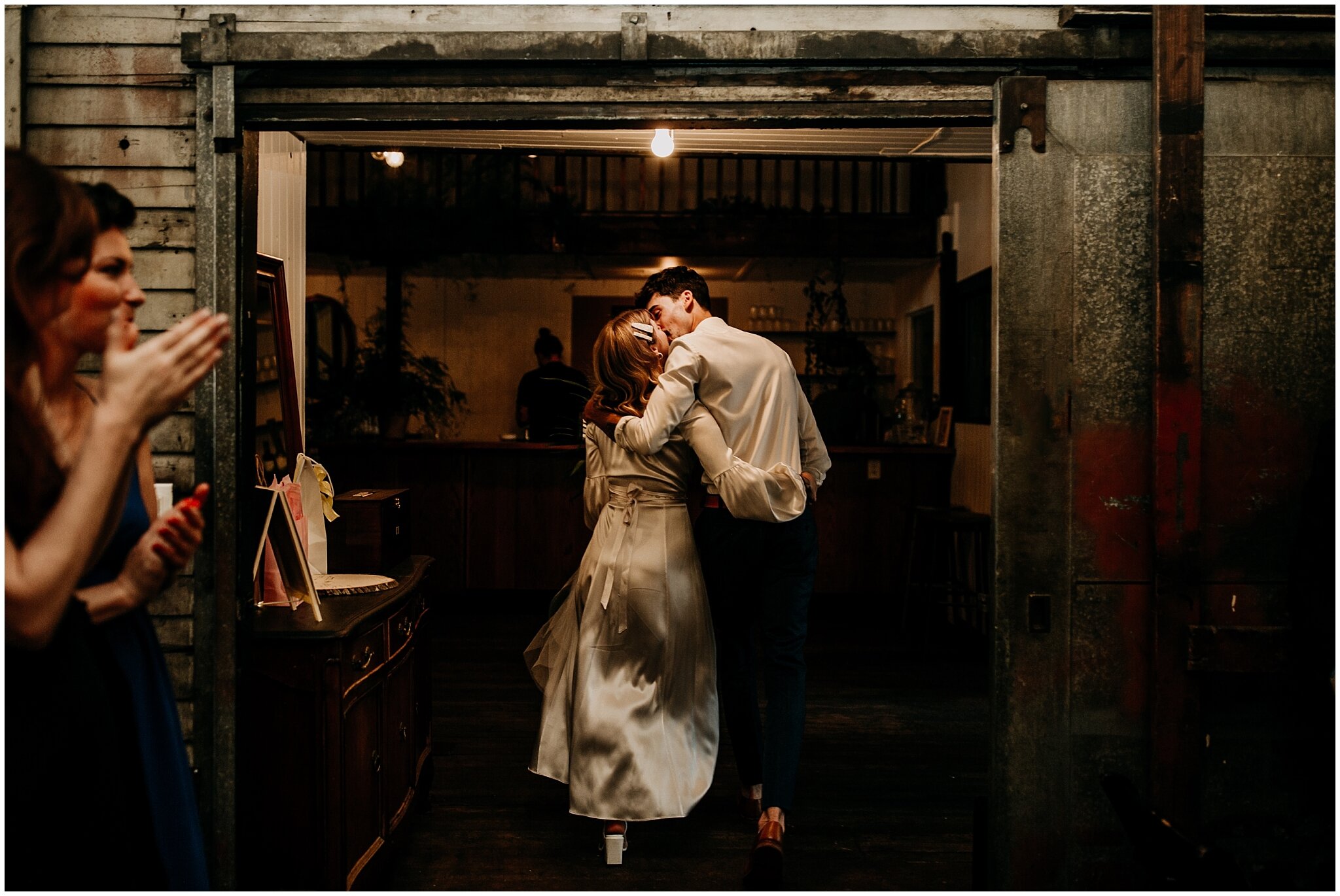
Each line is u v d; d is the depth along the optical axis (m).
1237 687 2.26
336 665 2.26
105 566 1.35
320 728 2.26
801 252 7.11
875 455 6.38
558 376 6.73
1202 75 2.21
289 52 2.30
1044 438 2.26
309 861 2.26
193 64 2.30
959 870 2.66
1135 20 2.23
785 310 8.65
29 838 1.21
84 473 1.15
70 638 1.25
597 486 2.95
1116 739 2.27
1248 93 2.25
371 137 4.21
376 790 2.53
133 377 1.18
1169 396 2.22
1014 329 2.26
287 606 2.54
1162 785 2.23
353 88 2.33
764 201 7.94
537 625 5.91
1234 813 2.27
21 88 2.32
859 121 2.33
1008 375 2.26
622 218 7.16
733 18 2.35
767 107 2.33
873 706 4.25
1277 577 2.26
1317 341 2.26
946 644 5.50
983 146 4.30
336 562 2.94
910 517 5.79
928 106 2.32
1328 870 2.26
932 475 6.40
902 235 7.08
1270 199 2.25
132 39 2.34
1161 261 2.21
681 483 2.83
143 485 1.49
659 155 4.41
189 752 2.30
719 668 3.04
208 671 2.29
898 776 3.39
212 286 2.32
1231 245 2.25
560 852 2.77
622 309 8.80
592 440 2.94
